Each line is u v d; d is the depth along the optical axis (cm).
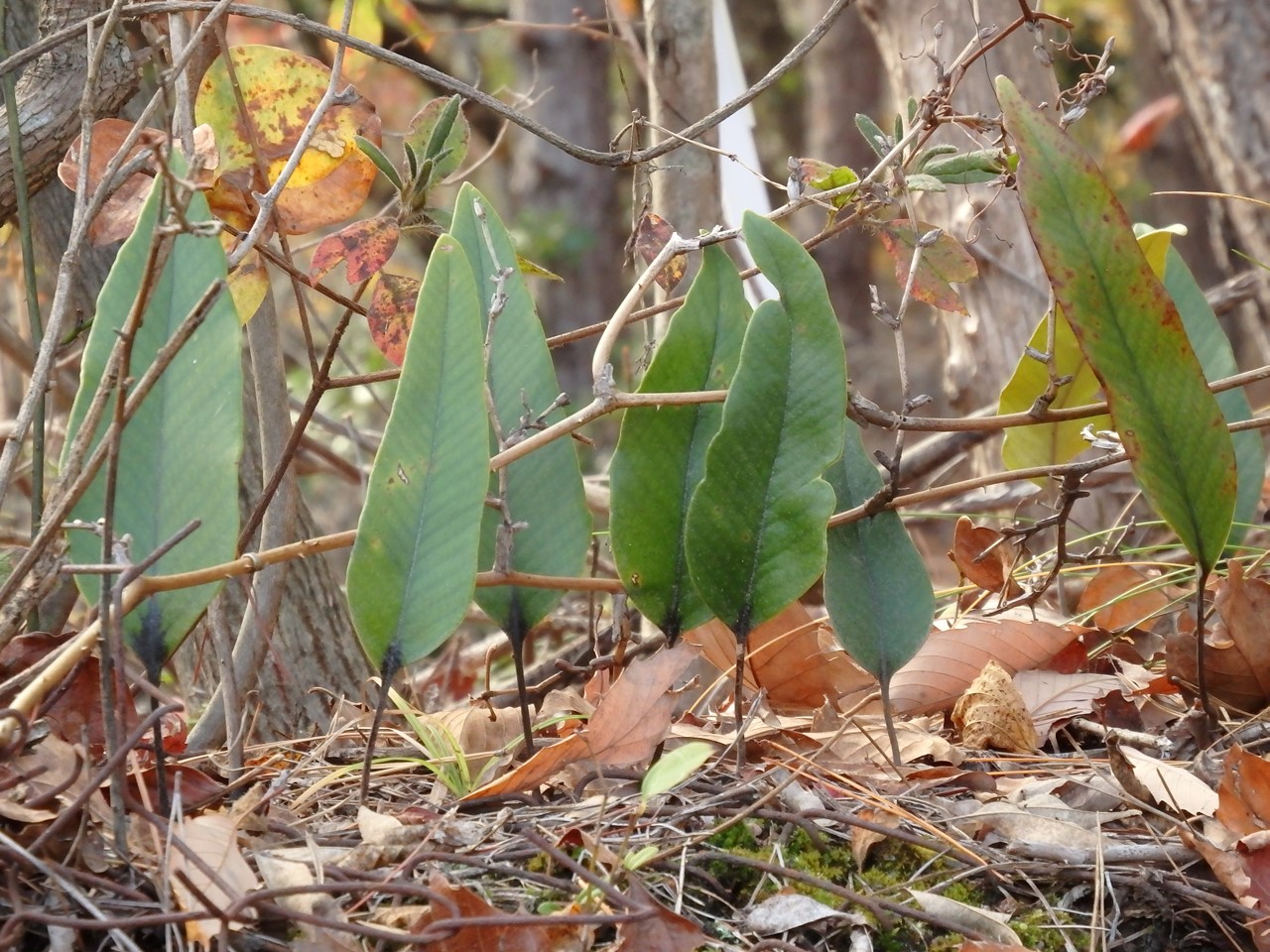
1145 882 128
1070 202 130
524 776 130
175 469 128
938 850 129
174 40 138
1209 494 131
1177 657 138
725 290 135
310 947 123
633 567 133
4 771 125
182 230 122
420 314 129
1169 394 130
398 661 128
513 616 133
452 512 128
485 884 126
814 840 129
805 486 132
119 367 123
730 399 131
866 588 135
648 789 125
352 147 137
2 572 136
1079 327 130
